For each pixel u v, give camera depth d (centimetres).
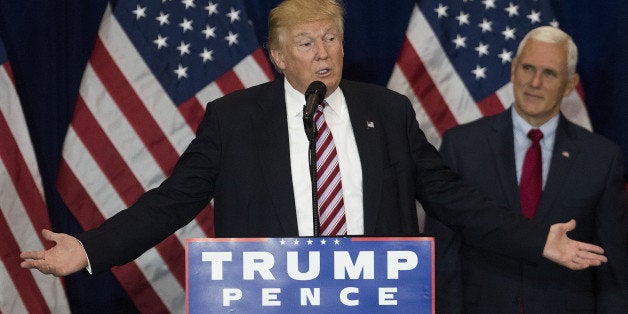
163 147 1580
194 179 1000
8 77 1559
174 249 1602
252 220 974
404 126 1045
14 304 1538
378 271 785
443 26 1603
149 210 965
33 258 892
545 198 1313
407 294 784
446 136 1391
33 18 1623
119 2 1602
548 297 1297
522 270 1302
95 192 1568
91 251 907
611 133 1634
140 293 1600
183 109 1588
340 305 783
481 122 1388
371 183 976
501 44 1603
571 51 1348
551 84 1334
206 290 782
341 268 784
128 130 1577
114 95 1578
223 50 1608
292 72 993
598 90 1638
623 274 1302
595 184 1317
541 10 1612
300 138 1005
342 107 1023
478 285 1315
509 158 1342
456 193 1030
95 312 1658
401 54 1595
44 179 1630
